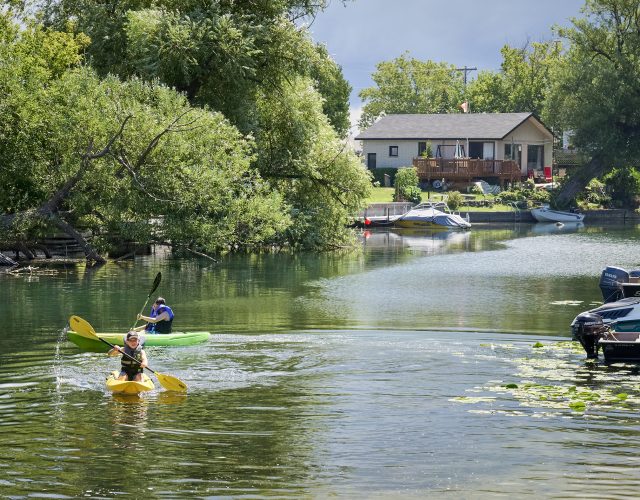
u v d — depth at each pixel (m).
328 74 51.88
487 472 12.45
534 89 126.25
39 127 40.56
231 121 48.94
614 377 17.94
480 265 45.12
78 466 12.69
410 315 27.58
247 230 46.94
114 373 17.66
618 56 84.94
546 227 78.12
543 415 15.15
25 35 43.88
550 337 23.20
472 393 16.67
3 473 12.40
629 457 13.00
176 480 12.15
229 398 16.39
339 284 36.56
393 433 14.20
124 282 36.12
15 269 40.34
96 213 42.53
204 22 46.47
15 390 16.94
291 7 51.00
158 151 40.81
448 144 95.62
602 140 85.31
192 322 25.83
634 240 62.62
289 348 21.31
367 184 53.75
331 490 11.80
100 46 49.16
